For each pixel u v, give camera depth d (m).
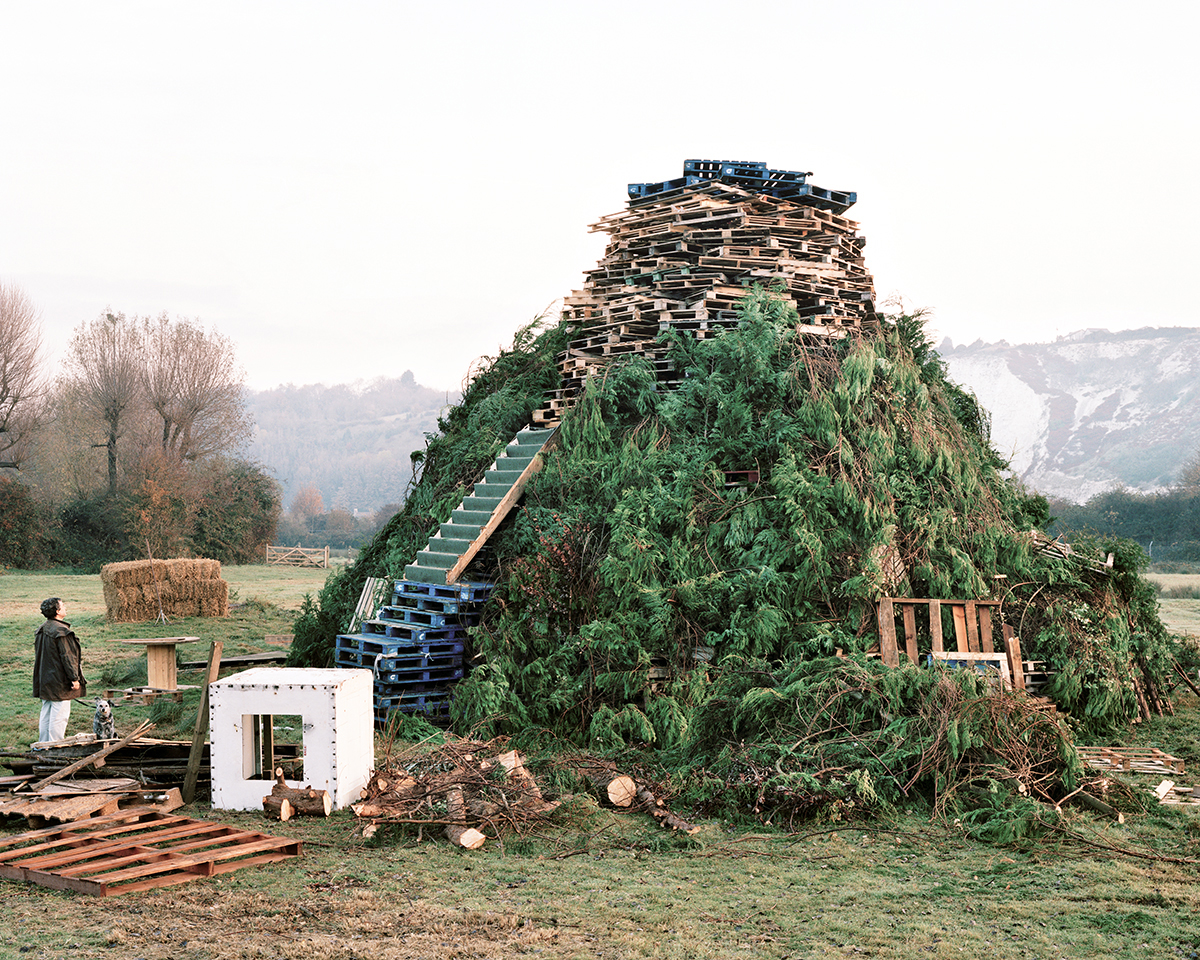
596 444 12.68
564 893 5.86
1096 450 159.38
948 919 5.45
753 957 4.85
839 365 12.18
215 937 5.01
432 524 13.54
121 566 20.59
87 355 47.81
